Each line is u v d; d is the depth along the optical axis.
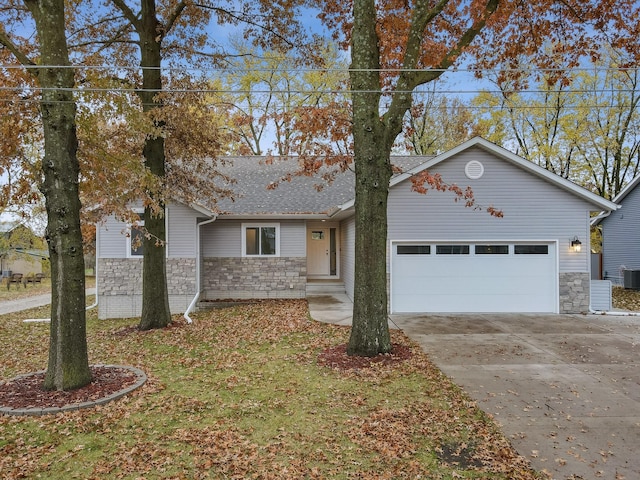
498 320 11.07
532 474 3.91
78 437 4.66
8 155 8.09
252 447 4.40
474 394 5.91
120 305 13.72
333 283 15.99
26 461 4.17
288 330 9.99
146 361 7.83
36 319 13.58
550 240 12.05
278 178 17.58
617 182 23.53
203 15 11.36
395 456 4.23
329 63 22.59
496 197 12.05
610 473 3.93
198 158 12.29
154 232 10.90
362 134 7.56
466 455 4.26
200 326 10.91
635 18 9.23
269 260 15.30
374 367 7.01
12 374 7.33
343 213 13.23
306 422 5.01
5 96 8.30
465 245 12.12
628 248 20.12
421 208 12.03
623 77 21.06
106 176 7.88
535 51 10.47
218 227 15.24
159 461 4.14
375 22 7.65
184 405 5.54
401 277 12.06
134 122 7.98
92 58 9.83
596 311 12.05
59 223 5.89
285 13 11.45
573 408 5.43
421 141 26.17
